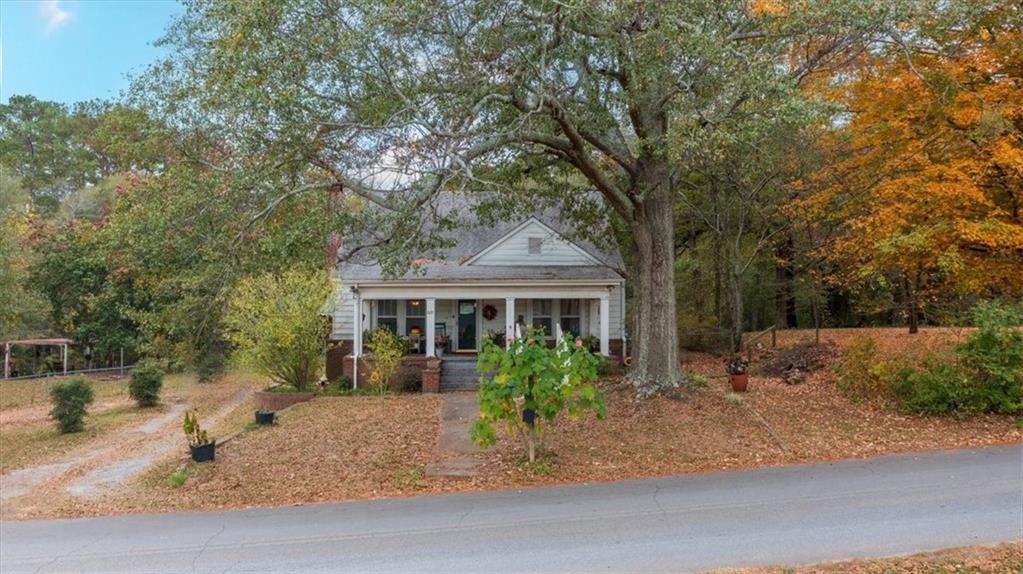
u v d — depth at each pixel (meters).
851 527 6.05
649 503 7.08
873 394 12.85
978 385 11.11
